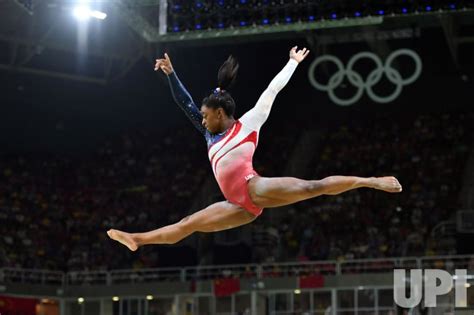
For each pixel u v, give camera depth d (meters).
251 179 8.31
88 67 46.25
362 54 39.16
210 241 40.78
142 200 45.91
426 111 48.09
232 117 8.80
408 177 43.81
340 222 40.88
